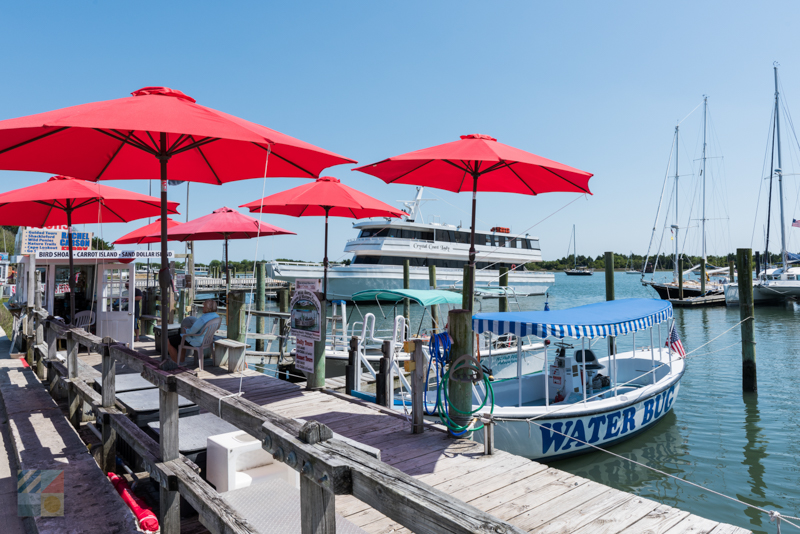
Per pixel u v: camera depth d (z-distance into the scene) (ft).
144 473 14.99
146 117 9.52
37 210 23.15
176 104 10.46
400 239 105.70
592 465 25.53
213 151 14.67
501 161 16.31
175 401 10.94
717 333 77.20
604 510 12.47
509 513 12.23
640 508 12.62
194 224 28.32
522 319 23.72
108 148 14.21
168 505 10.48
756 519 20.57
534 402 30.53
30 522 11.56
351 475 5.76
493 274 122.01
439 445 16.46
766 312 106.01
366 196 24.07
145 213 25.30
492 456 15.57
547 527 11.65
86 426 17.72
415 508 4.85
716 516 20.85
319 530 6.27
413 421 17.53
